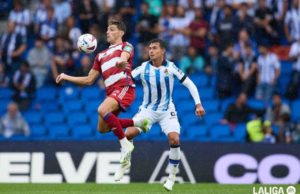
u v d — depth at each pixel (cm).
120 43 2928
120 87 2884
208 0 5803
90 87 5544
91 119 5319
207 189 3556
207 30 5588
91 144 4062
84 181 4031
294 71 5431
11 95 5512
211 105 5328
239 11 5497
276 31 5684
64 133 5266
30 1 6116
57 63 5400
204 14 5781
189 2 5731
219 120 5250
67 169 4041
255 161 4084
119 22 2933
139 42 5453
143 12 5519
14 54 5522
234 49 5378
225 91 5316
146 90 3238
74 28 5516
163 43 3194
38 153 4050
